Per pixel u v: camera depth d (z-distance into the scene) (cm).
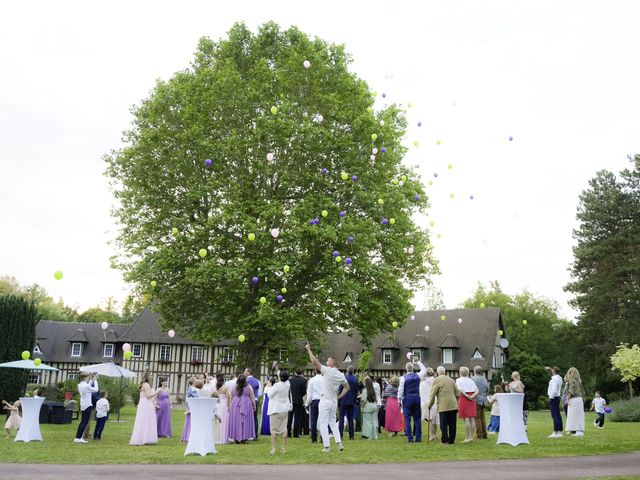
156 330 5678
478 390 1511
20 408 1855
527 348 6162
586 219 5869
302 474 873
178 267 2314
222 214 2225
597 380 5388
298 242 2227
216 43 2703
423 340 5362
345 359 5391
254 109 2431
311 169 2400
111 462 1014
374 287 2448
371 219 2412
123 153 2494
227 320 2345
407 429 1446
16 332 2844
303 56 2475
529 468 955
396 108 2767
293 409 1633
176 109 2484
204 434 1151
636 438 1541
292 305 2397
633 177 5809
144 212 2477
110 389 2830
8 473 857
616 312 5359
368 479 820
